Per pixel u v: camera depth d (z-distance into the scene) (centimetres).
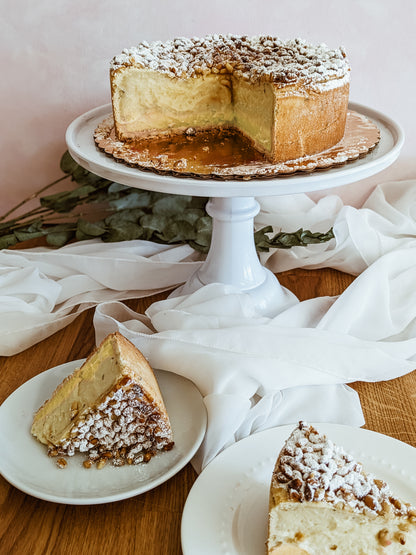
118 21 73
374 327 60
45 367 58
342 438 46
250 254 65
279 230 75
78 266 68
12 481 43
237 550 39
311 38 74
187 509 41
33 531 43
